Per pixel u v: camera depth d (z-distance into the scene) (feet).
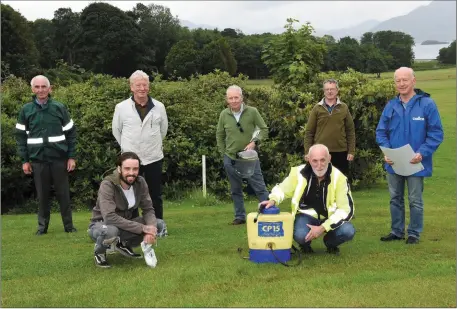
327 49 46.98
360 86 41.27
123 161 20.24
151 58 230.68
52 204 38.52
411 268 19.13
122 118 25.38
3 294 17.26
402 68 22.79
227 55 170.30
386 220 28.35
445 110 101.71
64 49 235.81
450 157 58.80
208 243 23.62
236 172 28.07
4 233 28.12
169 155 41.22
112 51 218.79
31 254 22.58
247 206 35.88
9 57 159.22
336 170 20.49
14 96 44.11
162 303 16.14
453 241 23.20
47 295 17.08
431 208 32.71
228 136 28.22
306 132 28.58
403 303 15.64
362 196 38.63
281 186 20.94
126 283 17.98
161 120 25.99
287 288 17.07
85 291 17.31
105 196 20.26
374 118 40.65
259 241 19.97
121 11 224.94
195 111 43.57
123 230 20.45
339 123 27.78
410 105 22.80
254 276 18.45
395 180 23.45
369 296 16.22
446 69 239.09
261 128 28.17
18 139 27.66
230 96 27.76
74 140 28.27
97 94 42.68
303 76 44.21
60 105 27.71
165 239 24.63
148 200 21.43
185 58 186.39
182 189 41.60
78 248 23.59
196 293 16.93
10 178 38.29
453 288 16.80
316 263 19.92
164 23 243.60
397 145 23.04
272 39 46.78
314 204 20.81
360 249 21.86
